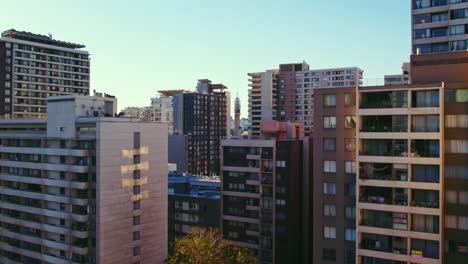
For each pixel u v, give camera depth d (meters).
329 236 78.31
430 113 66.56
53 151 87.25
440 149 65.75
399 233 68.62
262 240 104.12
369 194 71.88
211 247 75.12
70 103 86.00
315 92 78.44
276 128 116.00
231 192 109.94
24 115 170.50
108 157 82.12
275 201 102.19
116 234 83.75
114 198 83.25
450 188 65.69
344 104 76.06
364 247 71.69
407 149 68.62
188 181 136.88
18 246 95.00
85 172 82.69
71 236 85.06
